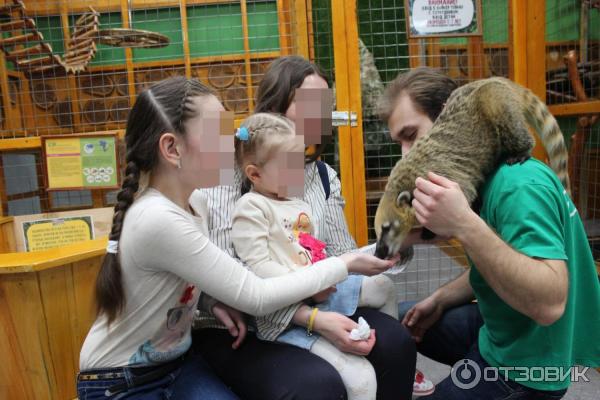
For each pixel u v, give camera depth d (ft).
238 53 10.69
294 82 6.40
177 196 4.81
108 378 4.71
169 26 10.82
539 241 4.05
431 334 6.60
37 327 6.61
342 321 4.76
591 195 11.89
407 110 5.90
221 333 5.61
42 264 6.44
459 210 4.08
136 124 4.63
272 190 5.30
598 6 11.44
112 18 10.94
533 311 4.05
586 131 11.78
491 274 4.06
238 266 4.60
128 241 4.49
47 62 9.12
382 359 5.05
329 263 4.92
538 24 8.89
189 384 4.80
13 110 9.95
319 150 6.53
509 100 5.18
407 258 6.14
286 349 4.93
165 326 4.78
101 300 4.61
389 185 5.62
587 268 4.83
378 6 12.75
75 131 10.44
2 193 9.82
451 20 8.57
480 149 5.19
